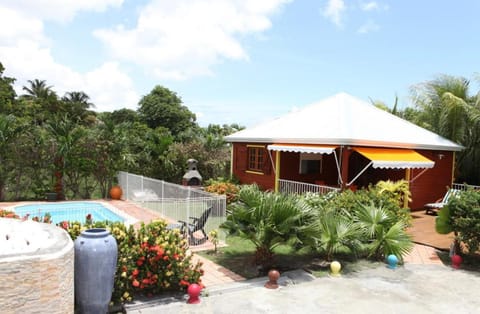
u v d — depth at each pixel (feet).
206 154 88.07
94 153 71.00
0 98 146.72
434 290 29.45
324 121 66.23
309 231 31.04
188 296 26.25
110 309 23.80
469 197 37.50
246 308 24.84
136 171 79.71
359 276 32.30
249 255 37.32
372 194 43.93
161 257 25.39
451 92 80.74
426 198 67.82
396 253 35.65
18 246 19.65
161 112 173.68
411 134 66.90
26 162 65.26
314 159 73.46
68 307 18.61
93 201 68.85
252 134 74.13
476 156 76.74
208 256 36.96
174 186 55.11
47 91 247.29
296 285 29.60
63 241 20.11
